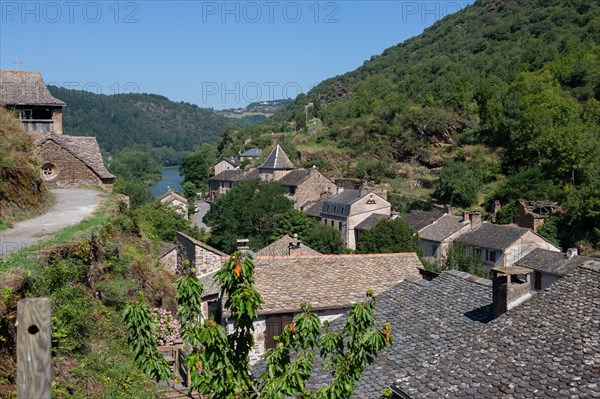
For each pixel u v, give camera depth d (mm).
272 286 16859
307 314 7672
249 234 56594
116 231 17094
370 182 91125
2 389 8109
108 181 26547
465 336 11086
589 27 115250
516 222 64188
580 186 67562
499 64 113688
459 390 9227
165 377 7566
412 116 100562
